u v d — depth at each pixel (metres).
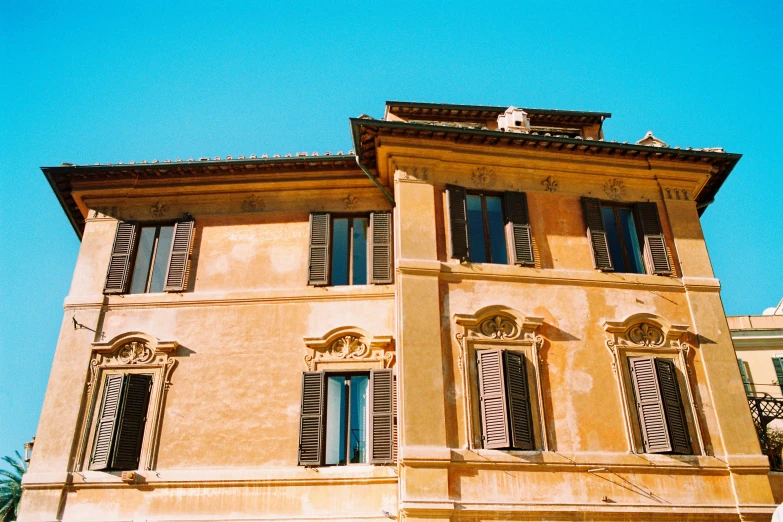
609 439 15.03
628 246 18.05
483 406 14.92
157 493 15.12
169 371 16.48
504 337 15.83
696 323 16.72
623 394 15.57
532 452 14.54
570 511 14.01
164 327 17.06
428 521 13.45
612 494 14.37
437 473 13.92
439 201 17.39
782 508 13.40
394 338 16.44
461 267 16.50
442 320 15.77
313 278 17.50
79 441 15.79
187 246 18.09
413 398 14.63
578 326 16.23
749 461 15.08
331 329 16.77
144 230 18.69
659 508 14.33
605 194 18.39
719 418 15.59
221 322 17.09
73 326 17.11
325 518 14.69
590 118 21.41
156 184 18.97
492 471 14.23
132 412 15.95
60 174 18.55
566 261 17.20
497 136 17.61
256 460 15.45
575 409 15.24
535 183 18.23
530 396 15.24
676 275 17.41
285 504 14.91
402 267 16.09
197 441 15.71
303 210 18.73
